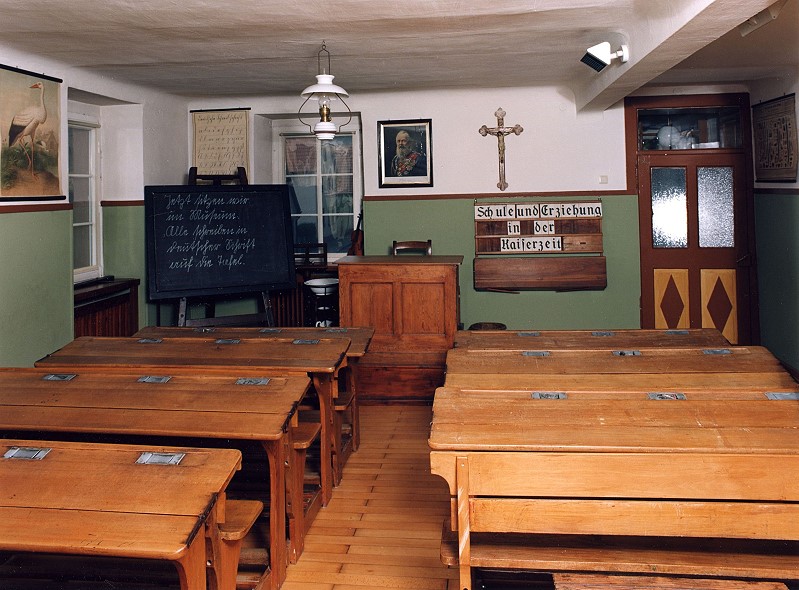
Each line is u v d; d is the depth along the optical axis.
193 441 3.55
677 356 3.75
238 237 6.76
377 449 5.09
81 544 2.06
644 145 7.35
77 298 5.80
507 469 2.52
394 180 7.50
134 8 4.06
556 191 7.35
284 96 7.44
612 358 3.74
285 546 3.38
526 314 7.48
